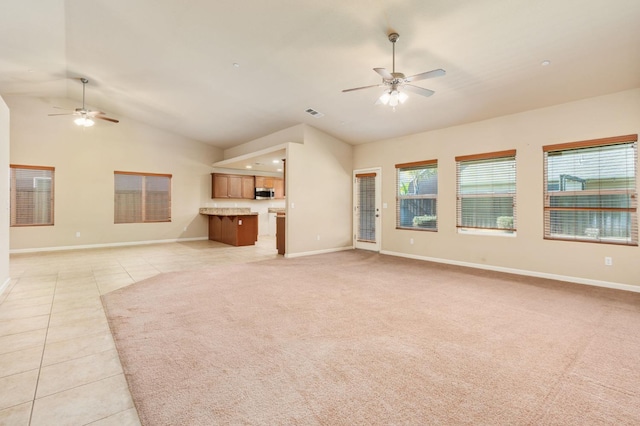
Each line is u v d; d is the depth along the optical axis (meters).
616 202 4.10
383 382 2.00
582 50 3.34
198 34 3.96
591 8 2.79
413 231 6.33
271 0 3.24
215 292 3.94
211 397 1.85
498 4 2.88
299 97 5.42
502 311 3.27
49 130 6.83
